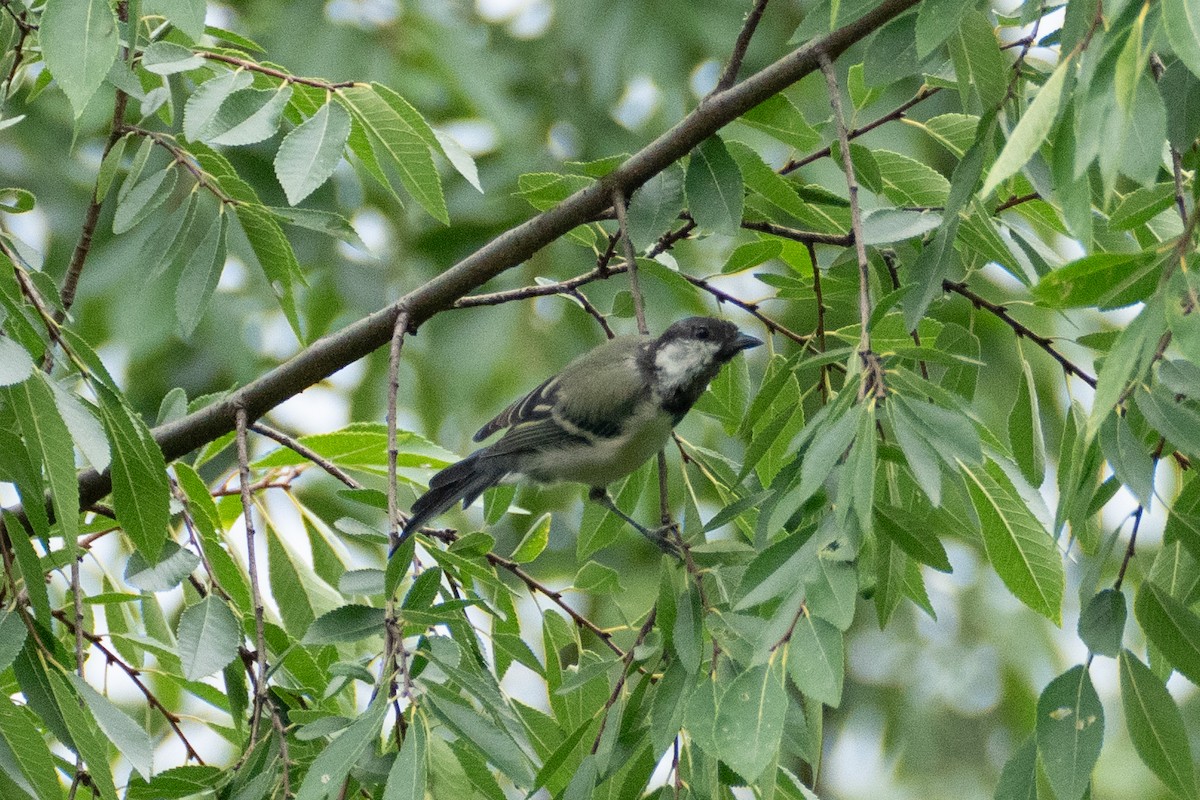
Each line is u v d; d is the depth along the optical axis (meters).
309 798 4.54
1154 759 5.06
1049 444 11.56
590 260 12.36
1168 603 5.29
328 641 5.32
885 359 4.99
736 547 5.54
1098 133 3.89
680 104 12.45
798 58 7.01
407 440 8.54
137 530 6.05
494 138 12.84
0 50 7.32
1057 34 5.86
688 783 5.01
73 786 5.51
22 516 7.20
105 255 11.66
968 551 13.60
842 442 4.48
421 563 6.90
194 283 7.46
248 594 7.32
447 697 5.04
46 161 11.91
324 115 6.41
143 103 7.29
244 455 6.59
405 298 7.88
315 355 7.88
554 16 12.98
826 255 11.78
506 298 8.04
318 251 12.23
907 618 13.51
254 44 7.71
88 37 5.11
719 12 12.47
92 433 5.13
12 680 7.12
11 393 5.10
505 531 13.05
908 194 7.84
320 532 8.40
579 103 12.90
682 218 8.02
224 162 7.58
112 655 6.80
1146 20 3.92
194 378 12.37
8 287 5.40
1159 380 4.73
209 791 5.85
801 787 4.84
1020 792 4.93
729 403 8.69
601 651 10.12
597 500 8.52
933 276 5.97
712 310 12.29
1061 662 13.16
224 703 7.32
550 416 8.42
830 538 4.47
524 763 5.61
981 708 13.21
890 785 13.09
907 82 11.70
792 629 4.36
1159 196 5.36
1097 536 6.73
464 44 12.14
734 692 4.31
